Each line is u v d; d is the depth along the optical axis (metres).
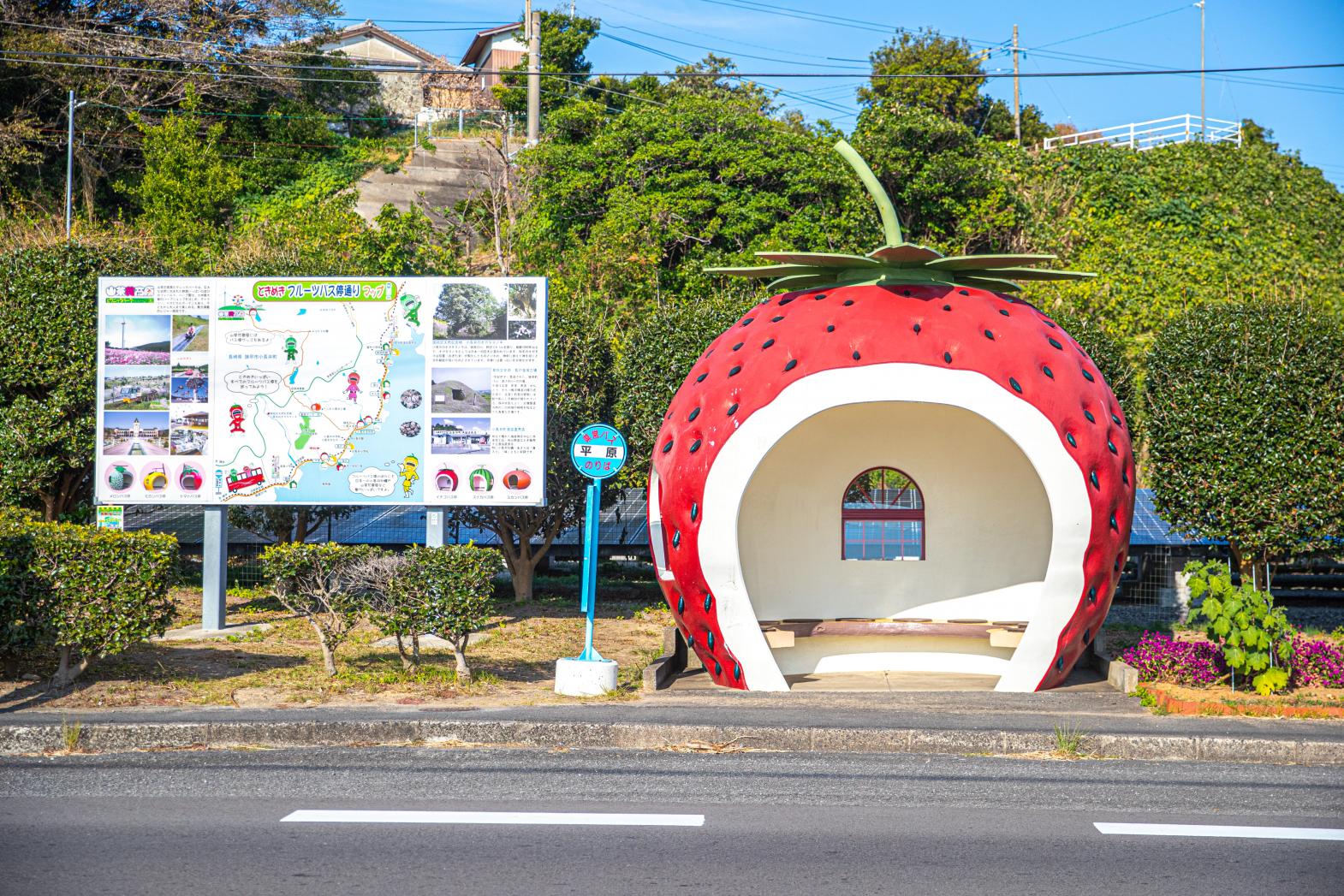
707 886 5.38
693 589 10.54
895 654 12.11
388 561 10.67
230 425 13.59
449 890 5.29
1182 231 36.78
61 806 6.66
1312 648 10.85
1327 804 6.93
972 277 11.45
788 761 8.07
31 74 31.53
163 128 32.06
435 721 8.68
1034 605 10.90
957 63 46.62
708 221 28.97
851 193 29.30
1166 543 17.12
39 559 9.67
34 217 27.78
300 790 7.09
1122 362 18.03
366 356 13.55
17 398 15.52
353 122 41.44
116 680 10.22
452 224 32.69
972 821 6.51
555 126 32.34
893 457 12.05
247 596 16.73
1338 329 15.21
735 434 10.25
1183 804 6.93
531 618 15.84
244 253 25.38
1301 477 14.66
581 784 7.30
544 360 13.47
